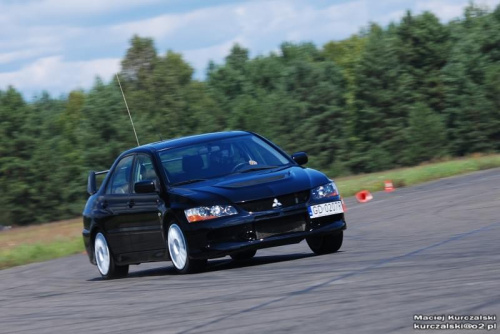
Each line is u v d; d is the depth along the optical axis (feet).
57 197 561.43
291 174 93.81
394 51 636.48
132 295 80.33
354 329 48.91
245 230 88.28
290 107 653.71
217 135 103.60
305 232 90.12
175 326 57.93
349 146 643.86
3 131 560.61
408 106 625.82
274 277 78.43
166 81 628.28
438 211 141.79
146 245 99.30
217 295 70.74
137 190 95.96
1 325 72.49
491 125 588.91
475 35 611.88
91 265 133.59
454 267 70.54
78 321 67.82
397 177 279.90
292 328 51.60
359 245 104.58
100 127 578.66
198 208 89.56
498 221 112.37
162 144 103.14
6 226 515.91
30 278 122.42
